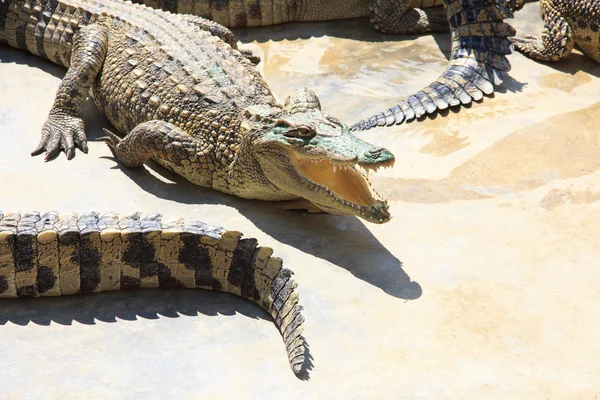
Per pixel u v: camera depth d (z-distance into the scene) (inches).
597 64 207.5
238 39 212.1
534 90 202.2
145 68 191.3
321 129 179.6
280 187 182.1
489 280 176.2
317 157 178.1
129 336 171.3
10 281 172.9
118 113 193.0
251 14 213.0
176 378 167.9
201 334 171.6
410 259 178.5
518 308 173.6
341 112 198.2
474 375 168.2
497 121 196.5
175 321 172.7
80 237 172.2
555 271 177.0
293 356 167.9
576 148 192.1
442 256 178.7
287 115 181.9
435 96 198.5
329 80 203.8
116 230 172.7
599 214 183.0
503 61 202.8
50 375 168.1
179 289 175.8
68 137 191.2
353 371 168.6
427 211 183.9
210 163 185.8
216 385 167.5
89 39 194.9
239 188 185.5
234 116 185.2
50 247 172.2
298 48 210.1
